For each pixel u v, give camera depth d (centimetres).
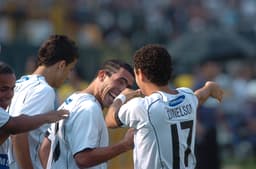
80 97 1773
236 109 4834
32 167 1869
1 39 5266
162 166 1728
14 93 1880
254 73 5200
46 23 5866
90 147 1720
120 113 1747
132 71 1802
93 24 6006
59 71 1908
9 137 1827
